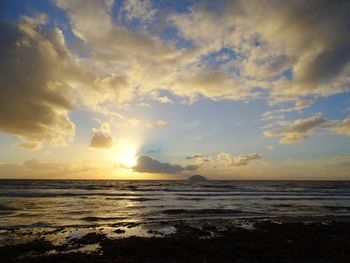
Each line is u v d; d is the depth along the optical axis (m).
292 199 46.00
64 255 11.88
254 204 37.19
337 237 16.67
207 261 11.70
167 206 33.03
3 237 15.81
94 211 27.66
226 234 17.03
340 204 38.91
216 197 47.62
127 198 42.91
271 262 11.71
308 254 12.78
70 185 81.25
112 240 15.06
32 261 11.13
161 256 12.34
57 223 20.66
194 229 18.91
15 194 45.44
